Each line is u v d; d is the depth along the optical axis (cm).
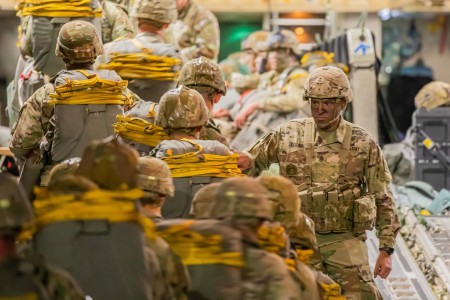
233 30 2747
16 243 887
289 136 1315
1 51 2505
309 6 2681
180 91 1216
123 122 1241
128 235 885
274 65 2084
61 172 1023
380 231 1320
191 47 1905
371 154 1308
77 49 1262
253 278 930
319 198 1298
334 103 1291
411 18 2998
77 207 883
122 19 1608
